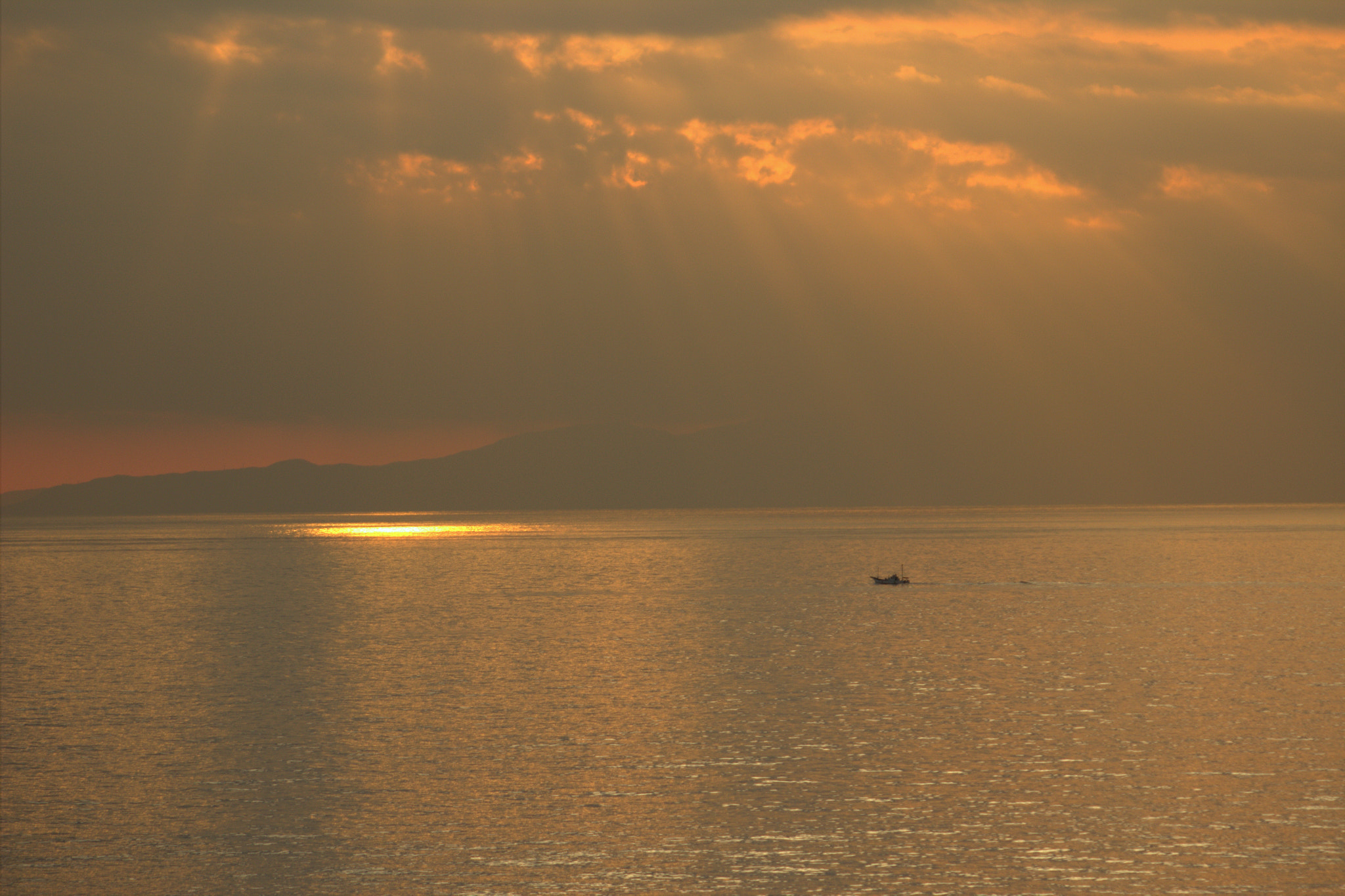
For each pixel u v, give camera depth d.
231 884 49.97
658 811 58.72
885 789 61.94
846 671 100.94
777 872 50.50
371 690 93.69
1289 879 49.00
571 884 49.53
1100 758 67.75
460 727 78.38
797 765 67.12
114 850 54.00
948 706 84.12
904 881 49.50
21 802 61.28
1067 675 97.06
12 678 102.38
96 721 81.69
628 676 99.12
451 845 54.16
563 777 65.12
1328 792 60.47
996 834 54.75
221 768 67.88
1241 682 92.94
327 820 57.91
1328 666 101.06
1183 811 57.53
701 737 74.50
